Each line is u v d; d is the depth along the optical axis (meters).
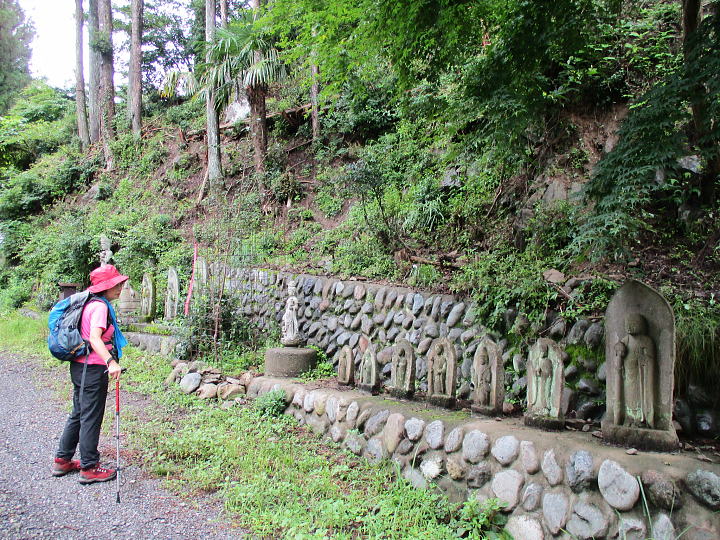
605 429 3.55
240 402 6.28
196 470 4.43
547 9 4.61
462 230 7.77
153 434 5.25
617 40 7.54
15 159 23.50
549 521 3.34
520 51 4.86
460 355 5.64
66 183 20.25
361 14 5.06
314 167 12.77
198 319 8.07
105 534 3.37
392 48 5.28
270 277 9.10
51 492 3.97
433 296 6.34
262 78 11.56
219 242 9.86
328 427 5.34
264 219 11.71
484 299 5.74
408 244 8.13
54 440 5.16
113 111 20.75
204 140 16.48
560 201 6.57
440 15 4.71
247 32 11.77
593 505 3.20
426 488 4.08
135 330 9.87
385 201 9.32
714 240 5.46
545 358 4.07
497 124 4.91
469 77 5.14
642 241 5.99
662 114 3.84
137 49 19.27
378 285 7.26
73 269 13.48
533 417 3.99
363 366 5.70
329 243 9.86
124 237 13.62
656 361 3.47
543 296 5.24
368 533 3.50
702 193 5.93
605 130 7.16
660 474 3.01
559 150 7.34
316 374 6.75
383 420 4.75
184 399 6.41
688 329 4.10
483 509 3.61
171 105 21.88
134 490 4.08
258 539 3.39
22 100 26.44
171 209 14.70
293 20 5.71
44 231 17.45
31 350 9.67
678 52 6.93
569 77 7.23
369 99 11.75
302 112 13.70
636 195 3.95
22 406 6.32
